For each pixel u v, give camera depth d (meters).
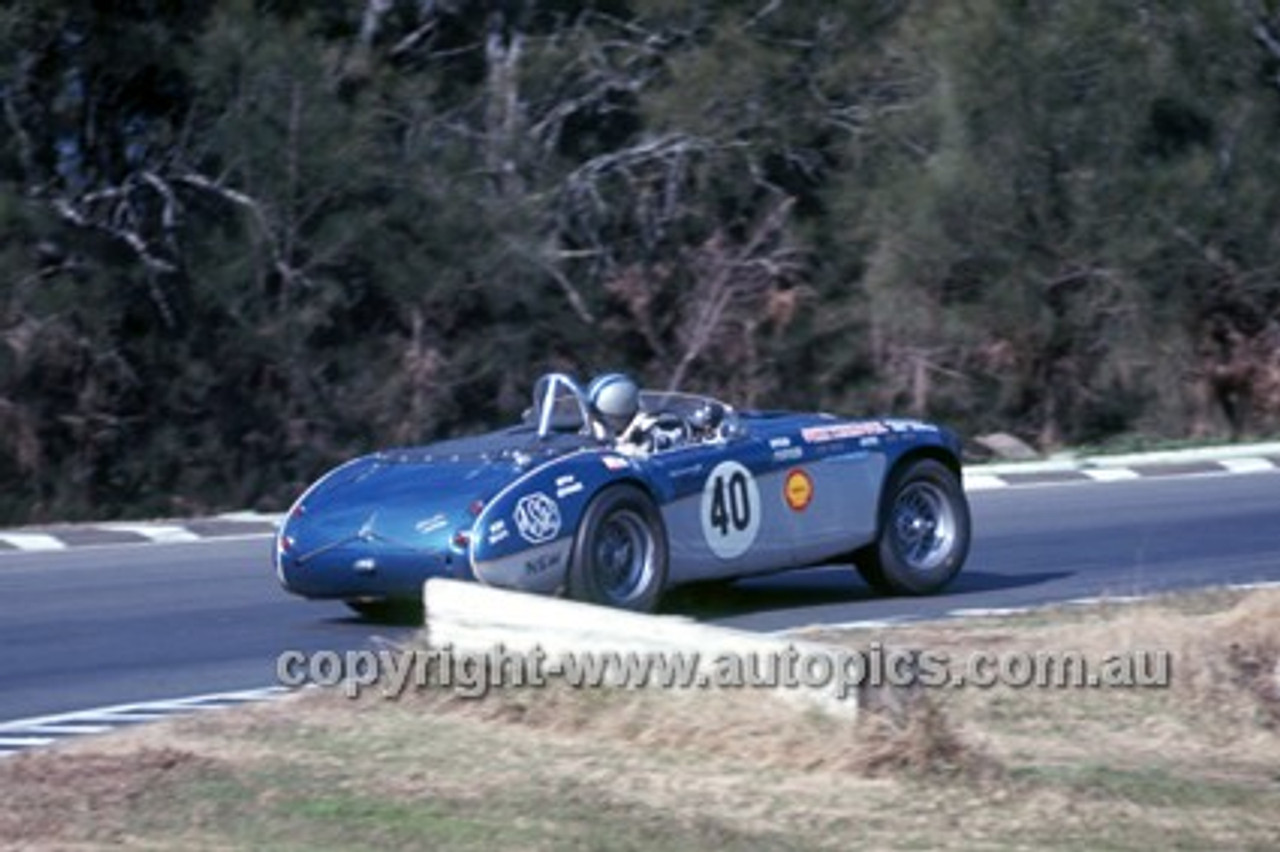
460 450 21.77
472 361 38.81
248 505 37.91
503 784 14.36
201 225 37.94
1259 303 42.78
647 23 42.34
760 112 41.75
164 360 37.81
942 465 23.66
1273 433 42.50
